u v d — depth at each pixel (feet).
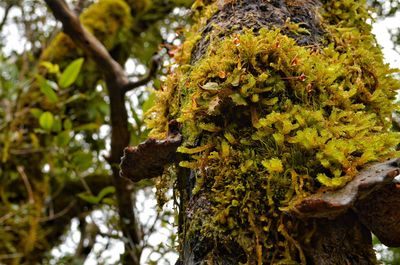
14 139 4.17
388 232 1.45
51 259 4.40
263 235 1.47
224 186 1.53
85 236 4.65
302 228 1.45
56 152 3.99
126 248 3.72
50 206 4.29
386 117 1.75
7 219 4.09
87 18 4.43
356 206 1.45
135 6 4.48
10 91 4.35
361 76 1.74
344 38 1.86
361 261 1.47
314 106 1.59
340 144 1.45
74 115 4.37
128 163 1.69
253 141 1.55
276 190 1.48
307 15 1.85
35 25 5.35
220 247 1.48
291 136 1.52
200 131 1.60
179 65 1.90
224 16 1.84
